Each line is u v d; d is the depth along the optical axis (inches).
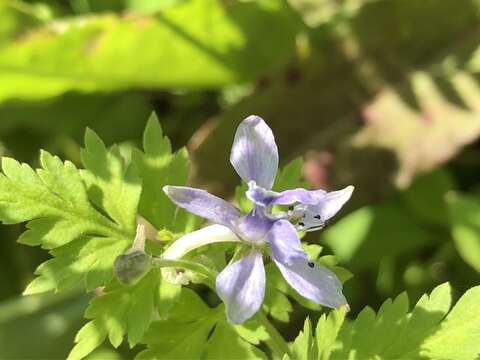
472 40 5.4
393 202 5.4
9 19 4.9
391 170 5.1
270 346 3.0
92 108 6.1
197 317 3.0
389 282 5.3
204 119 6.1
